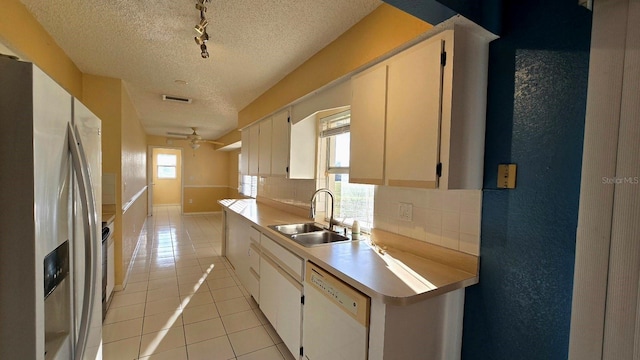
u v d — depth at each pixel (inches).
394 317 46.2
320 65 84.9
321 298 59.6
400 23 57.1
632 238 32.2
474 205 52.4
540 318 43.1
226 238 160.2
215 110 169.2
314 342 62.1
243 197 270.7
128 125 136.0
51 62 79.1
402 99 53.0
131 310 98.6
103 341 80.5
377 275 51.7
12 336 29.0
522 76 45.6
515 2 46.8
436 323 51.7
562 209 40.7
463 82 46.7
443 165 45.9
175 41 81.0
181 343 80.5
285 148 109.3
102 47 85.3
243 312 98.6
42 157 31.2
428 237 61.4
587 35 38.4
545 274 42.5
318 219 106.7
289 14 66.5
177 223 263.3
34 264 29.6
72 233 39.2
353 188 93.7
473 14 44.3
